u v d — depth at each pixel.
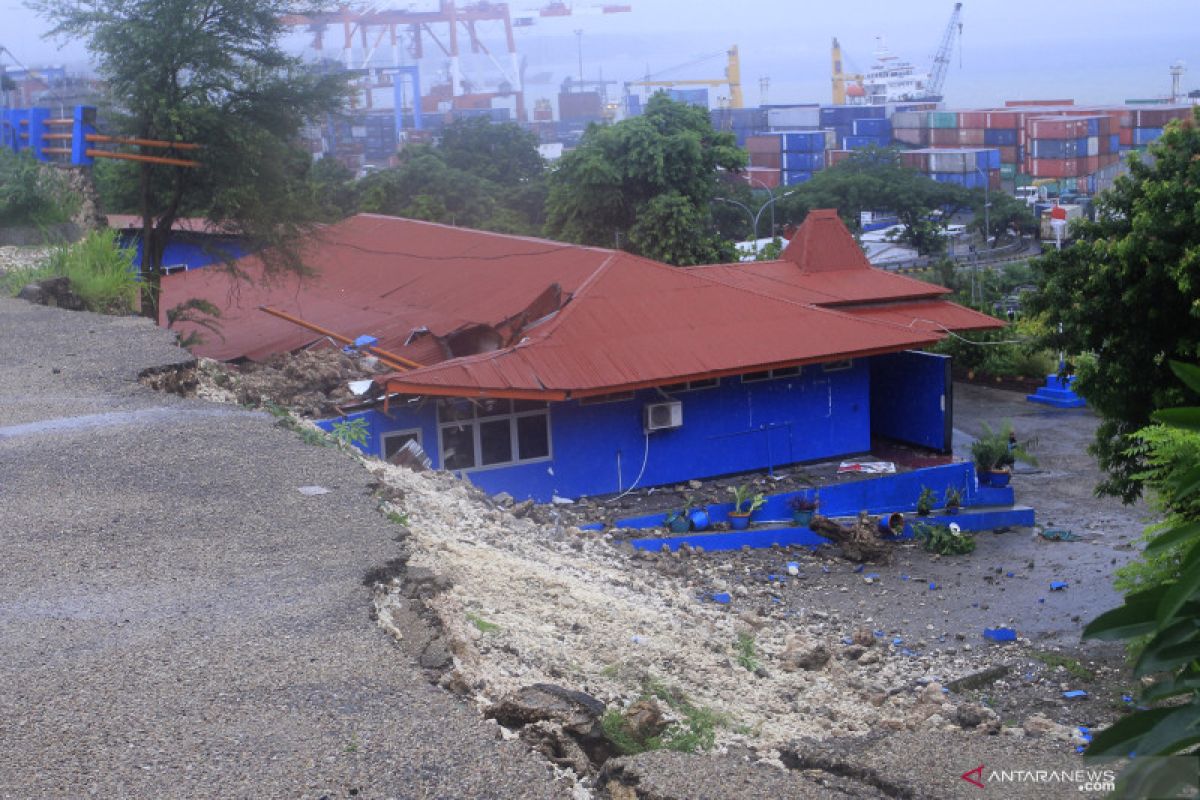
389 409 20.36
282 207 26.02
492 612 8.43
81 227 22.23
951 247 96.94
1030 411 33.94
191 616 6.67
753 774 5.57
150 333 14.14
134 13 24.20
